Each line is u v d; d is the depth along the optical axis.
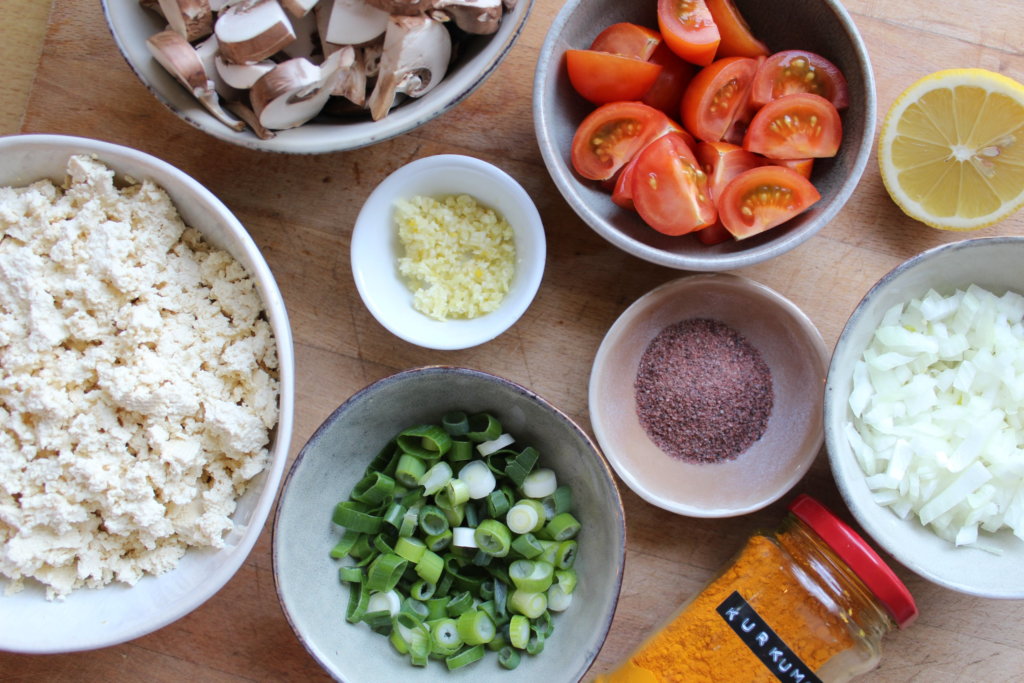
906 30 0.42
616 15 0.40
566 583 0.40
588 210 0.38
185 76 0.35
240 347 0.38
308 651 0.38
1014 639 0.42
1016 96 0.39
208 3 0.35
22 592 0.38
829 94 0.39
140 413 0.37
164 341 0.37
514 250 0.41
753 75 0.39
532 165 0.42
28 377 0.37
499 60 0.37
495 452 0.41
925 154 0.41
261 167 0.42
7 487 0.37
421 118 0.37
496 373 0.42
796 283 0.42
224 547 0.38
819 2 0.38
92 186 0.37
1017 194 0.40
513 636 0.39
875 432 0.40
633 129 0.39
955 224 0.41
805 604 0.39
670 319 0.42
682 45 0.39
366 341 0.42
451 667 0.40
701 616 0.40
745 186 0.39
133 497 0.37
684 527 0.43
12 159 0.37
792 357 0.42
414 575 0.41
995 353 0.40
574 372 0.42
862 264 0.42
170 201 0.38
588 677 0.42
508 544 0.39
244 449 0.38
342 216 0.42
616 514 0.38
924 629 0.42
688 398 0.41
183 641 0.42
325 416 0.42
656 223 0.39
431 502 0.41
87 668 0.42
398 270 0.41
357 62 0.38
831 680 0.39
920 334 0.40
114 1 0.36
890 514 0.40
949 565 0.39
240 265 0.39
